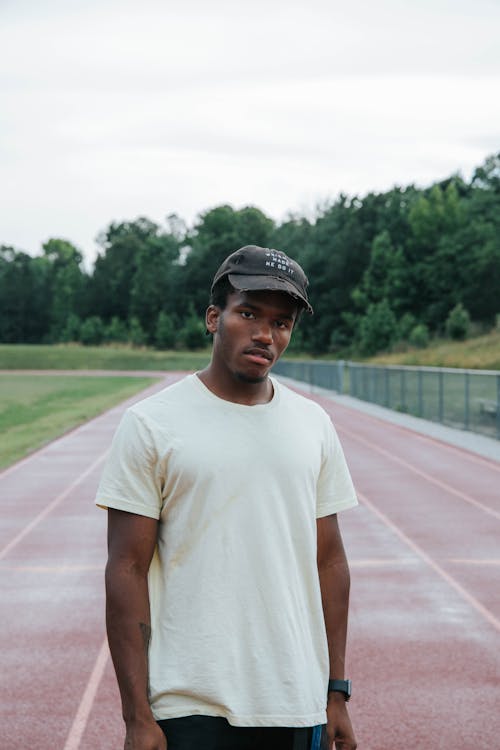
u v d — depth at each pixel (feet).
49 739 15.74
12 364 295.69
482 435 72.13
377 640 21.18
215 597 6.91
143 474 7.09
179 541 7.04
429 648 20.57
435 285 292.40
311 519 7.31
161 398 7.32
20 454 60.18
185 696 6.88
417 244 309.42
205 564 6.94
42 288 440.45
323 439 7.64
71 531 34.65
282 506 7.13
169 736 6.89
